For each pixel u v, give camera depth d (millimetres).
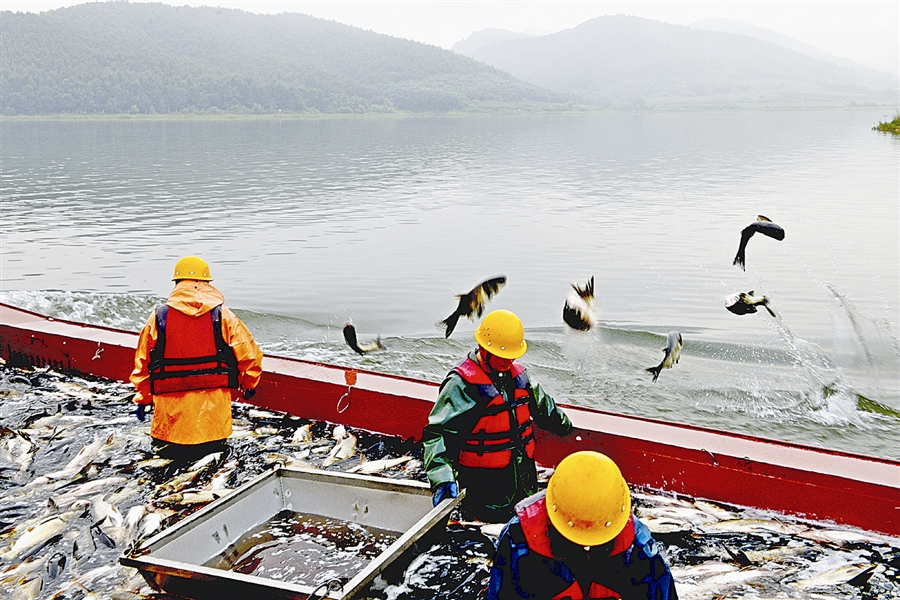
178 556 4617
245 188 43062
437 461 4828
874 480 5164
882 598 4578
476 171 54000
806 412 10359
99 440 7039
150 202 36688
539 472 6305
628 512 2922
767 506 5516
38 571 4980
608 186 41719
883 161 53594
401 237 26109
